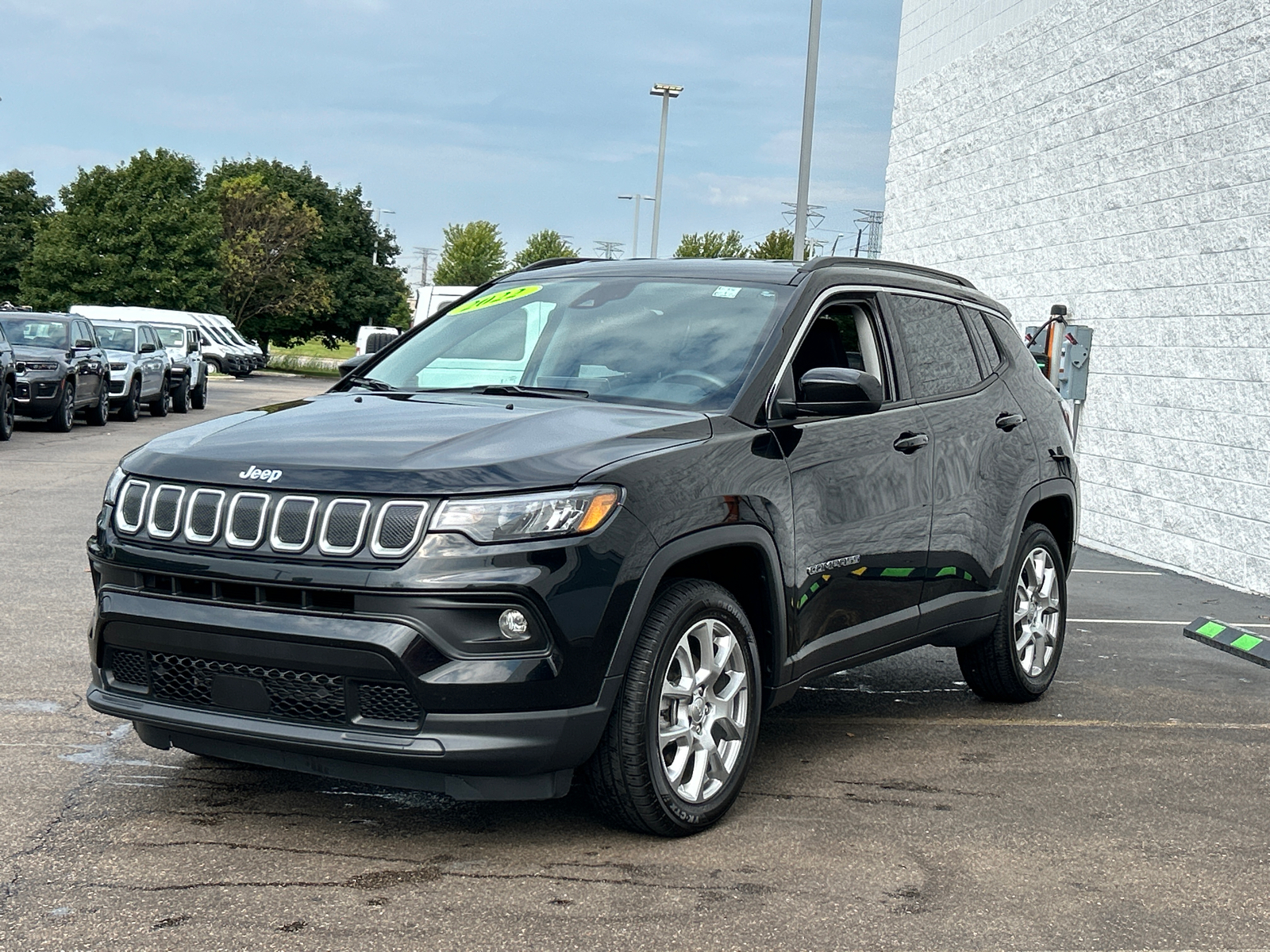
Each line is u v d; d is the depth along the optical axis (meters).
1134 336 11.45
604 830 4.01
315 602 3.50
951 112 15.73
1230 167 10.02
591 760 3.79
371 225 77.38
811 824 4.16
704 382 4.39
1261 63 9.62
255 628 3.50
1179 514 10.64
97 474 14.01
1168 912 3.54
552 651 3.52
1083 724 5.66
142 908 3.28
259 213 65.06
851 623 4.70
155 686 3.77
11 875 3.47
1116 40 11.86
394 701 3.50
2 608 6.95
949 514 5.21
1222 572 9.98
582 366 4.61
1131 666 6.93
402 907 3.35
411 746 3.45
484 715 3.47
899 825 4.19
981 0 14.94
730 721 4.09
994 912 3.49
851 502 4.61
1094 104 12.27
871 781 4.67
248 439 3.89
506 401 4.37
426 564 3.43
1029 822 4.28
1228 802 4.57
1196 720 5.78
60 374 19.38
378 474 3.55
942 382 5.40
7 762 4.44
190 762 4.54
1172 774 4.91
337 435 3.86
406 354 5.11
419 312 18.08
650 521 3.73
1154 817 4.38
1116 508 11.70
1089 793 4.62
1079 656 7.14
